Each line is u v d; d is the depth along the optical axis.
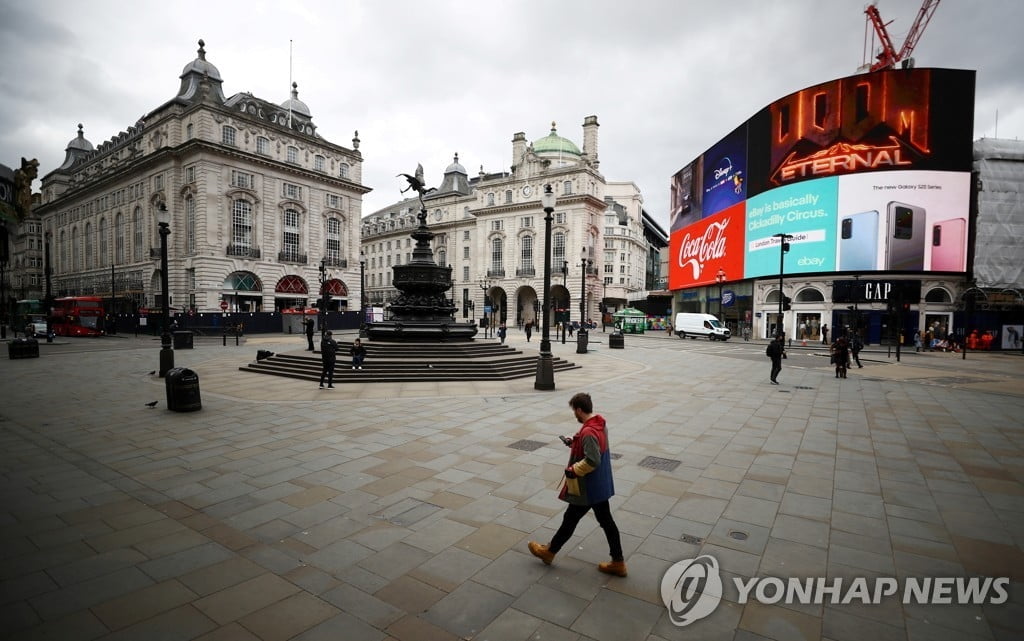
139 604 3.73
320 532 4.98
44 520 5.21
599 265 68.81
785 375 18.05
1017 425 9.94
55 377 16.09
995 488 6.40
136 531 4.97
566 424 9.66
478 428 9.30
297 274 53.62
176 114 48.59
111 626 3.46
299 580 4.09
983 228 35.22
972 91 34.62
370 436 8.70
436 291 20.33
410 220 87.25
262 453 7.66
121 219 57.38
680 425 9.80
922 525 5.29
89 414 10.41
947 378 17.47
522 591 3.97
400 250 89.44
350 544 4.73
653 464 7.29
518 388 14.14
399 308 19.95
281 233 52.44
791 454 7.85
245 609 3.69
